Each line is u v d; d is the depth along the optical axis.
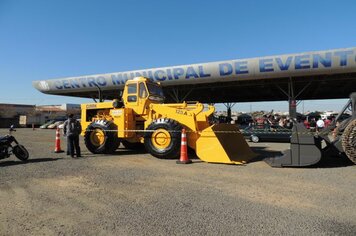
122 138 11.36
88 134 11.52
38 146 14.70
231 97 41.50
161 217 4.50
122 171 7.92
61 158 10.34
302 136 8.35
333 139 9.04
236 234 3.89
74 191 5.94
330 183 6.51
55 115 55.66
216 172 7.76
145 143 10.29
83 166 8.70
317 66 21.17
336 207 4.90
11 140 9.55
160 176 7.29
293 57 21.61
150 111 11.01
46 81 32.59
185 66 25.12
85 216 4.56
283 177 7.13
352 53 20.12
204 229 4.05
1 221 4.38
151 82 11.76
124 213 4.68
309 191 5.86
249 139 18.92
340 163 9.07
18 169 8.23
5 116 61.03
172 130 9.80
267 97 41.41
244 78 23.80
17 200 5.36
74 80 30.66
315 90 32.97
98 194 5.72
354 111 8.80
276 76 22.88
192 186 6.30
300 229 4.03
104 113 12.28
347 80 25.19
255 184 6.45
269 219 4.39
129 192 5.85
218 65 23.98
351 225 4.15
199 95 38.81
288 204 5.07
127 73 27.36
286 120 21.56
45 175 7.43
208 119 10.59
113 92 31.42
